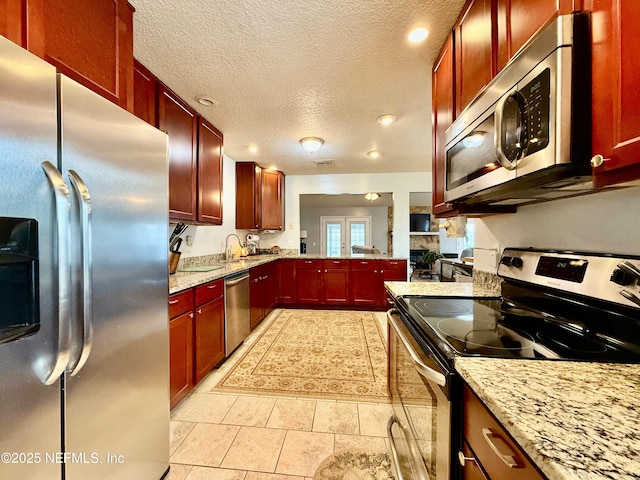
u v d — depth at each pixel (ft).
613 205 3.15
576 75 2.26
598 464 1.35
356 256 15.38
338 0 4.22
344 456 4.87
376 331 11.25
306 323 12.31
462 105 4.43
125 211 3.57
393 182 16.08
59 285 2.61
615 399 1.90
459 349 2.81
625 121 1.95
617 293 2.85
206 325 7.23
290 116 8.41
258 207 14.29
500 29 3.43
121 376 3.52
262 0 4.18
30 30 2.83
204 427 5.61
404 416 4.39
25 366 2.45
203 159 8.36
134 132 3.75
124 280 3.55
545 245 4.26
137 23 4.63
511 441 1.81
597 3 2.14
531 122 2.57
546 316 3.80
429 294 5.31
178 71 6.06
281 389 6.99
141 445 3.91
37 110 2.53
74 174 2.80
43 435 2.61
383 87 6.79
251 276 10.73
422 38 5.08
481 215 5.75
